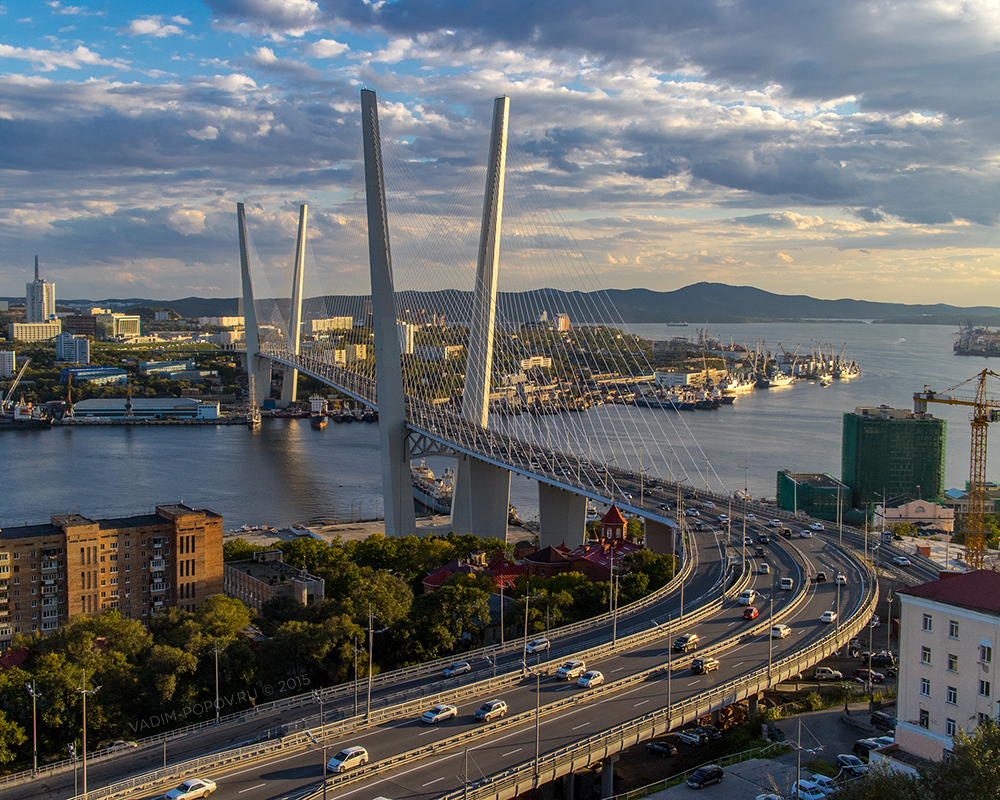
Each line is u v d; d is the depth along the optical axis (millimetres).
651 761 95625
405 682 101562
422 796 72000
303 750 81062
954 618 82750
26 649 117812
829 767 90438
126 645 113688
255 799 71812
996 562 173500
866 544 164250
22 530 153500
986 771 64438
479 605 128125
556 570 163250
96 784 81562
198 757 80250
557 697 93000
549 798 87562
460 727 85562
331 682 114500
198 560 159750
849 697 111562
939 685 83938
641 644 110188
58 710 98812
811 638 111688
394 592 132500
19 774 83750
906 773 70125
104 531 152375
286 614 131375
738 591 135750
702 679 97438
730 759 93562
